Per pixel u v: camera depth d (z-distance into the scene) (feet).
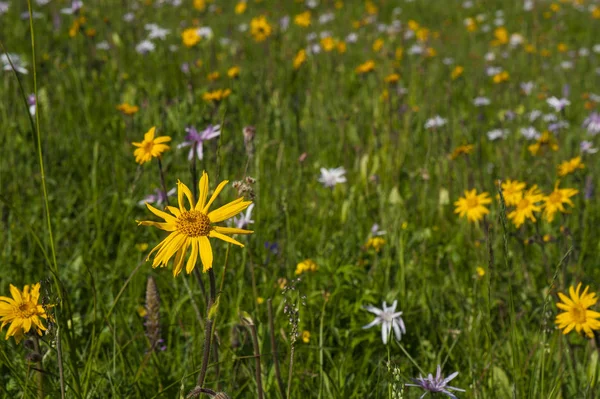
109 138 16.89
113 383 7.89
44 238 11.79
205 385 8.11
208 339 5.64
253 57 28.71
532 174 16.34
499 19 46.03
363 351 9.53
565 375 8.60
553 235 12.57
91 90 19.94
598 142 18.51
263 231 12.05
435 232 13.38
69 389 7.17
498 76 23.91
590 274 11.96
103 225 12.85
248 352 8.32
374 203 14.35
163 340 8.96
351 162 17.07
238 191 6.13
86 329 9.59
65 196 14.06
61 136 16.97
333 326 9.53
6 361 7.18
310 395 8.32
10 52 23.68
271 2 46.60
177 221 5.48
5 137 15.67
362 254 11.93
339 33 38.37
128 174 15.20
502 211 6.81
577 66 34.30
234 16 42.65
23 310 6.19
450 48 38.47
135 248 12.05
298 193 14.38
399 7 50.37
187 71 22.79
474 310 9.64
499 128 20.88
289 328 9.46
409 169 16.60
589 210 13.67
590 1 51.44
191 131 9.40
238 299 9.55
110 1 35.27
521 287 11.20
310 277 10.59
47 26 29.63
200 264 9.79
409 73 27.84
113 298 10.08
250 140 8.46
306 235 12.81
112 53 25.32
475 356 9.13
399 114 20.04
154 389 8.20
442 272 11.72
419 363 9.33
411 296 10.54
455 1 53.21
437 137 16.96
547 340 9.27
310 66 25.76
